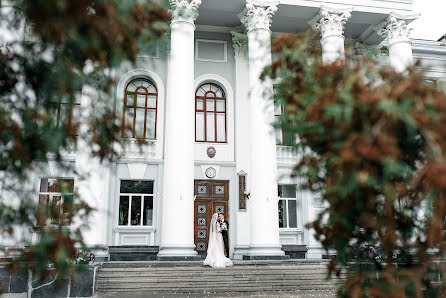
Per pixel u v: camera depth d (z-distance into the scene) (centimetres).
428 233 321
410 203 323
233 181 1670
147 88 1673
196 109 1727
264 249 1359
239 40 1777
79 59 279
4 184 285
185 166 1370
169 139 1408
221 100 1759
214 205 1641
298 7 1597
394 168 243
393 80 288
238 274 1145
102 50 264
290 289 1121
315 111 278
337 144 267
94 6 255
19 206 284
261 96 376
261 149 1422
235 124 1717
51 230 270
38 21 257
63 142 299
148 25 289
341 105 257
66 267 296
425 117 248
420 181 276
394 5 1664
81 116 305
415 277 317
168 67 1598
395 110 246
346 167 267
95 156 333
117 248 1474
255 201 1408
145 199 1590
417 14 1659
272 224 1388
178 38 1431
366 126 251
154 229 1549
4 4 262
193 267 1190
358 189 285
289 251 1589
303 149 338
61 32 243
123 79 1634
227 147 1700
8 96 285
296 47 334
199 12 1661
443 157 247
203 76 1744
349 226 329
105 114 316
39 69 278
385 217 322
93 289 962
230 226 1625
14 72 280
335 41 1554
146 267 1198
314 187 350
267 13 1514
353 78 263
